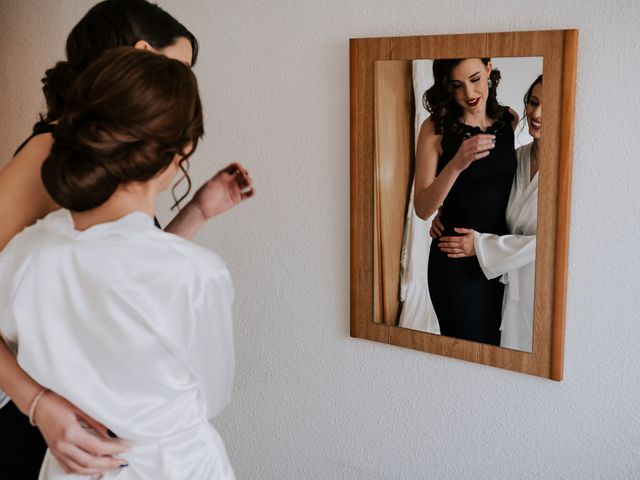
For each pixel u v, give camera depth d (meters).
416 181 1.54
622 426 1.38
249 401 1.98
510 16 1.38
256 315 1.91
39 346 0.97
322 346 1.81
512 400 1.52
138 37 1.22
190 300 0.97
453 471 1.65
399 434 1.72
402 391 1.69
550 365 1.42
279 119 1.77
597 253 1.35
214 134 1.90
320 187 1.73
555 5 1.33
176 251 0.98
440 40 1.45
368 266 1.65
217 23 1.84
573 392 1.43
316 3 1.66
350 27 1.61
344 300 1.75
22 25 2.22
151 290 0.96
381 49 1.54
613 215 1.32
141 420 1.00
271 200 1.83
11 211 1.12
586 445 1.44
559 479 1.48
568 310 1.41
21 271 0.99
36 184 1.13
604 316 1.37
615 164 1.31
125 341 0.96
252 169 1.85
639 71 1.26
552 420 1.47
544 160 1.35
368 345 1.73
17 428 1.21
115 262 0.96
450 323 1.54
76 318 0.97
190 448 1.05
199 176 1.95
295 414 1.90
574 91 1.31
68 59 1.24
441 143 1.48
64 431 0.99
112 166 0.93
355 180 1.63
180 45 1.29
